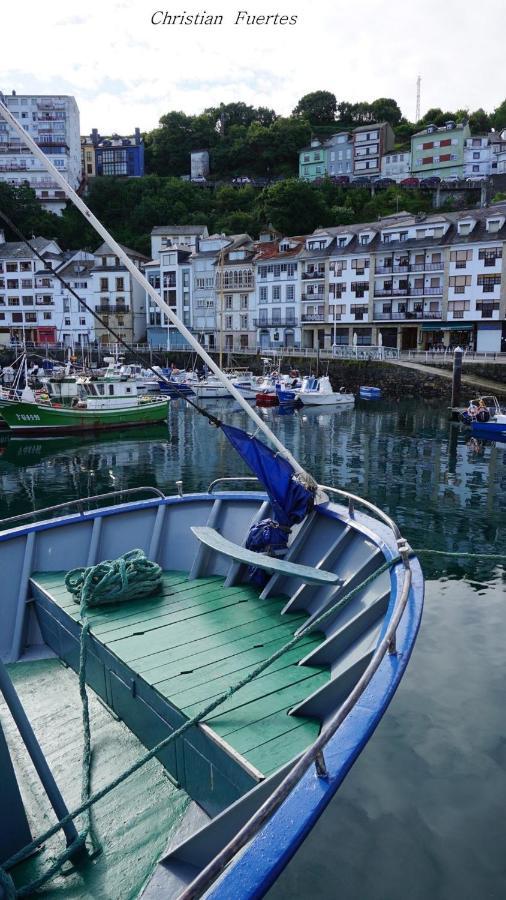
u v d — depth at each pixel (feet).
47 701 17.67
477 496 64.90
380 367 162.50
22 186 284.61
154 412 117.80
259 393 144.36
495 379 147.02
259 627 18.53
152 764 15.03
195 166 331.36
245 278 212.23
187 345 222.48
